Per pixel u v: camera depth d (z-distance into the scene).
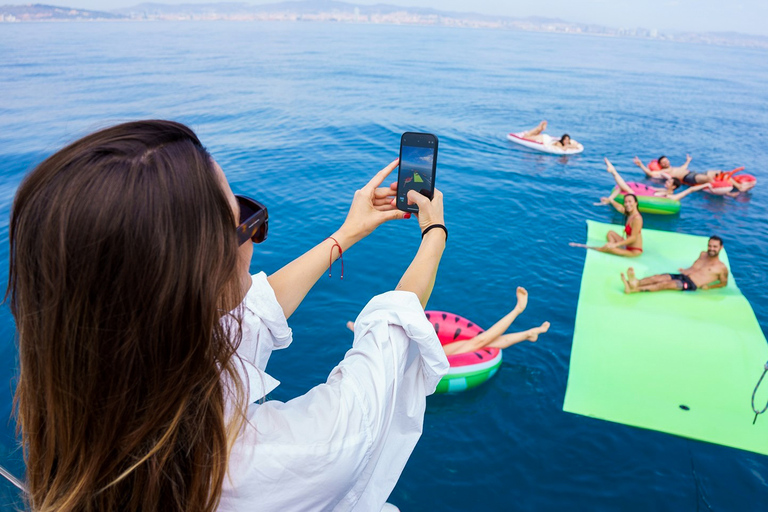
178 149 0.61
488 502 4.07
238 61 35.66
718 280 7.34
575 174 12.29
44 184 0.57
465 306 6.79
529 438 4.63
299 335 5.94
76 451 0.62
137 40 61.72
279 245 8.17
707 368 5.63
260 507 0.68
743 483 4.22
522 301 5.59
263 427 0.69
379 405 0.75
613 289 7.29
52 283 0.57
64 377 0.60
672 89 31.77
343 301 6.62
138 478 0.62
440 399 5.04
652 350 5.92
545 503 4.06
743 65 62.28
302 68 32.03
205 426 0.63
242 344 0.85
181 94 21.22
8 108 18.12
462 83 28.12
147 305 0.57
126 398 0.60
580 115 20.73
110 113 17.39
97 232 0.55
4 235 7.63
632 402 5.07
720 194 11.47
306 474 0.68
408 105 20.34
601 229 9.27
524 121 18.78
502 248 8.34
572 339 6.07
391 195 1.18
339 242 1.06
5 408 4.43
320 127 15.62
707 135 18.38
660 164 12.66
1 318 5.68
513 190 10.97
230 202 0.71
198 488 0.64
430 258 1.00
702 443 4.60
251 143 13.63
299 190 10.32
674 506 4.03
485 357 5.26
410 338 0.85
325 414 0.71
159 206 0.57
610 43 121.31
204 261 0.60
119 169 0.56
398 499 4.08
